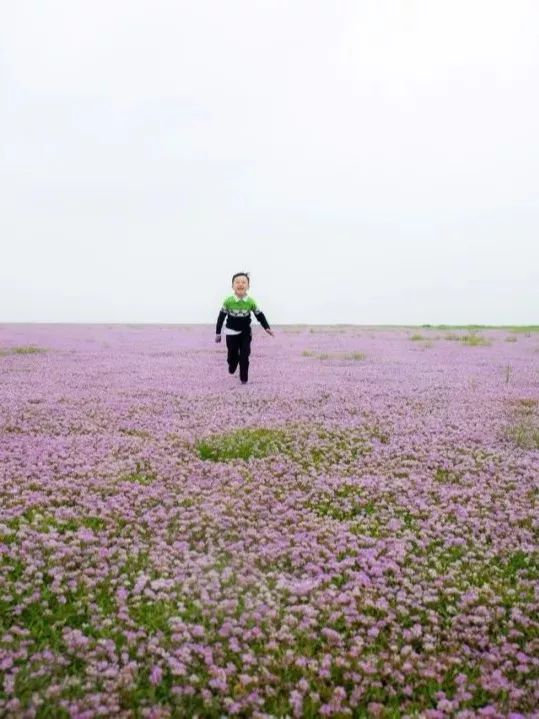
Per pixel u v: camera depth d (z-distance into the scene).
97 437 11.24
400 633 5.32
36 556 6.34
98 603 5.55
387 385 18.45
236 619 5.41
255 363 24.58
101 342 34.94
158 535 7.06
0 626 5.02
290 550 6.77
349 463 10.26
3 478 8.69
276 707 4.26
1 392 15.60
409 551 7.00
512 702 4.36
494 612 5.59
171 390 16.84
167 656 4.76
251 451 10.71
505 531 7.44
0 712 3.97
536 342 36.66
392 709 4.28
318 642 5.13
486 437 11.87
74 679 4.38
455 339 40.34
